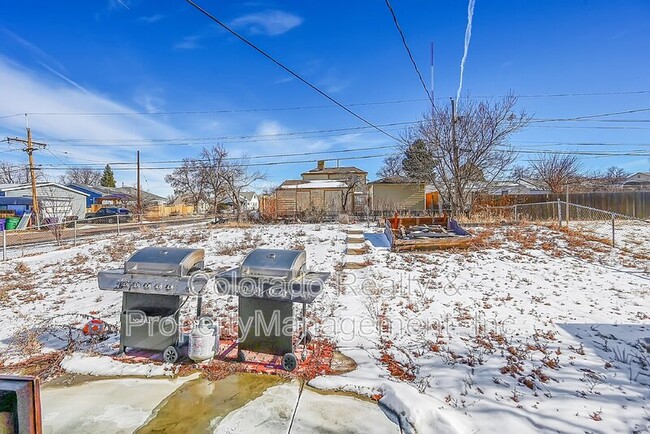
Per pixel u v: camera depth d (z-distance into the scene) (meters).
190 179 41.88
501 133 14.64
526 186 25.78
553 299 5.15
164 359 3.36
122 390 2.93
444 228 10.97
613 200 16.50
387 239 10.52
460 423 2.44
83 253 9.97
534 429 2.38
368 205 20.22
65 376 3.15
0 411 1.42
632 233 10.36
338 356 3.53
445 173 15.47
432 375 3.10
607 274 6.35
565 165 22.44
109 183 62.62
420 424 2.43
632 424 2.40
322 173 31.50
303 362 3.37
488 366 3.23
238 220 18.73
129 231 16.67
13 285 6.66
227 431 2.40
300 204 22.20
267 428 2.43
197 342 3.27
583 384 2.91
